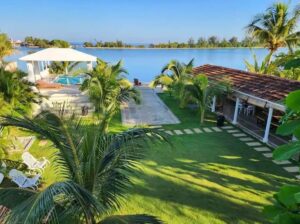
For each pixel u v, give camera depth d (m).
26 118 4.27
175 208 7.25
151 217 4.70
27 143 11.66
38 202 3.17
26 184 7.87
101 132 4.71
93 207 3.92
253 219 6.78
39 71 24.64
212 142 12.35
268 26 22.20
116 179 4.71
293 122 1.86
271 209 1.99
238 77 17.47
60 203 4.29
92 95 12.61
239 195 7.91
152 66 50.91
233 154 10.97
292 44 21.81
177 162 10.17
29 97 12.16
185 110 18.20
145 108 18.72
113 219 4.48
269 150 11.40
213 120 15.91
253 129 14.06
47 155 10.52
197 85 14.68
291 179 8.88
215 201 7.59
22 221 2.97
